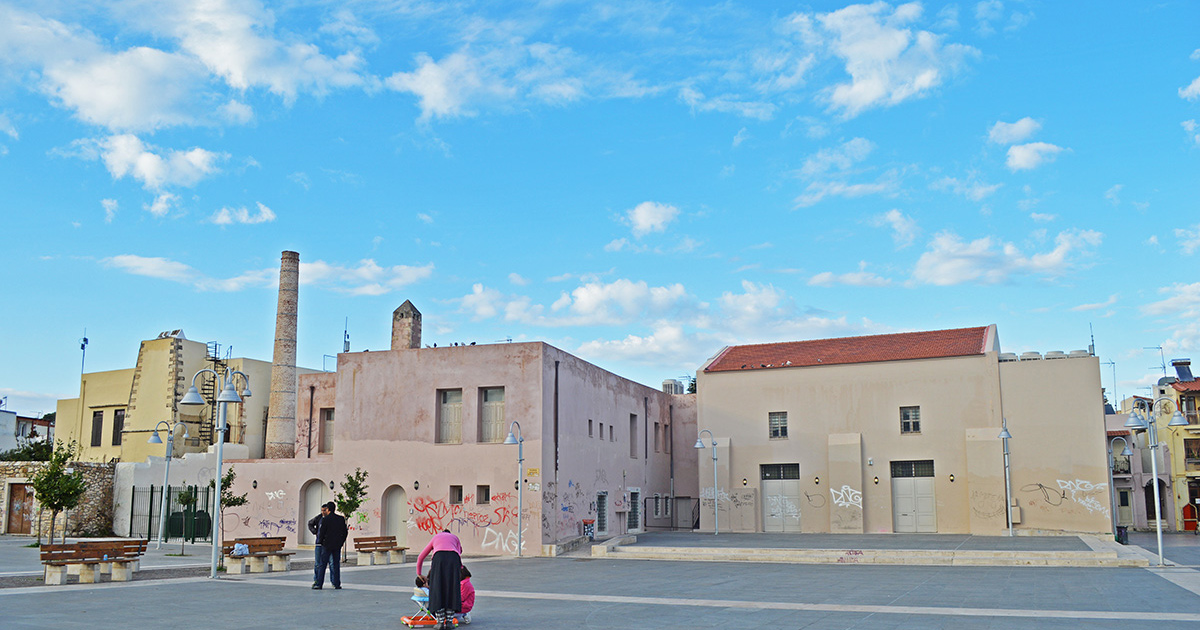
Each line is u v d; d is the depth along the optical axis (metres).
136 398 48.81
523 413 32.09
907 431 38.66
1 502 43.62
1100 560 23.84
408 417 33.72
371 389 34.50
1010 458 36.47
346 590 18.19
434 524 32.53
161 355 48.41
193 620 13.60
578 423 35.03
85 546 19.72
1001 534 35.69
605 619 13.86
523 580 21.27
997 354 37.53
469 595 13.06
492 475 32.06
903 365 39.00
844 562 26.27
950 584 19.30
